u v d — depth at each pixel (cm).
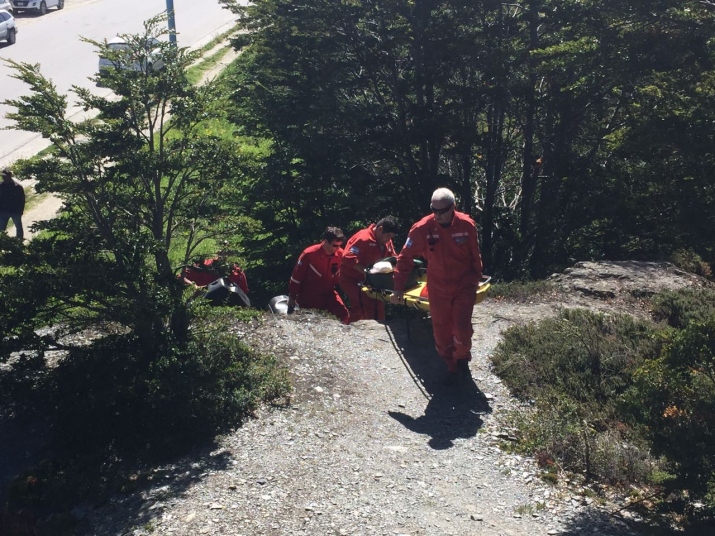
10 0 4316
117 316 682
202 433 636
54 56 3353
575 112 1402
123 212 708
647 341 789
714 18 940
